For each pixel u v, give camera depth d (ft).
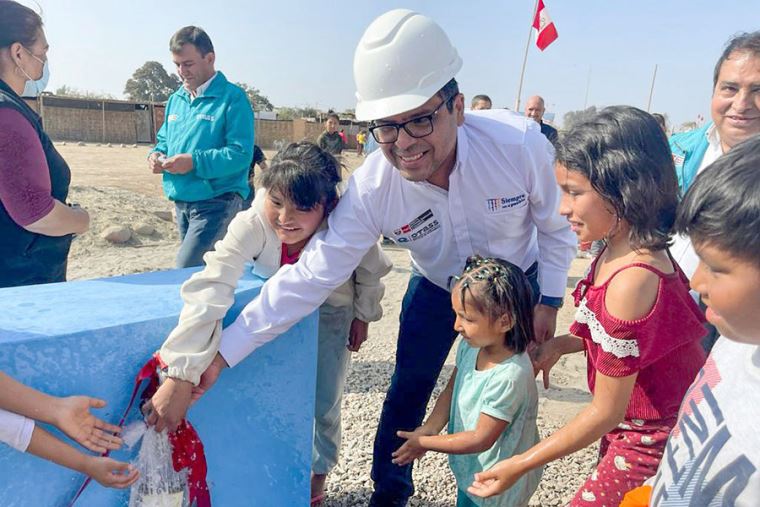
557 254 7.30
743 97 7.98
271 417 6.36
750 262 2.86
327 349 7.82
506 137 6.72
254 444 6.32
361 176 6.72
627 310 4.80
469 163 6.59
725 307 3.03
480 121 6.84
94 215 27.45
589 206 4.92
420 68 5.65
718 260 2.99
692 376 5.33
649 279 4.78
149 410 5.21
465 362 6.62
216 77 12.55
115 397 5.14
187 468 5.54
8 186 6.91
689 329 4.98
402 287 19.80
